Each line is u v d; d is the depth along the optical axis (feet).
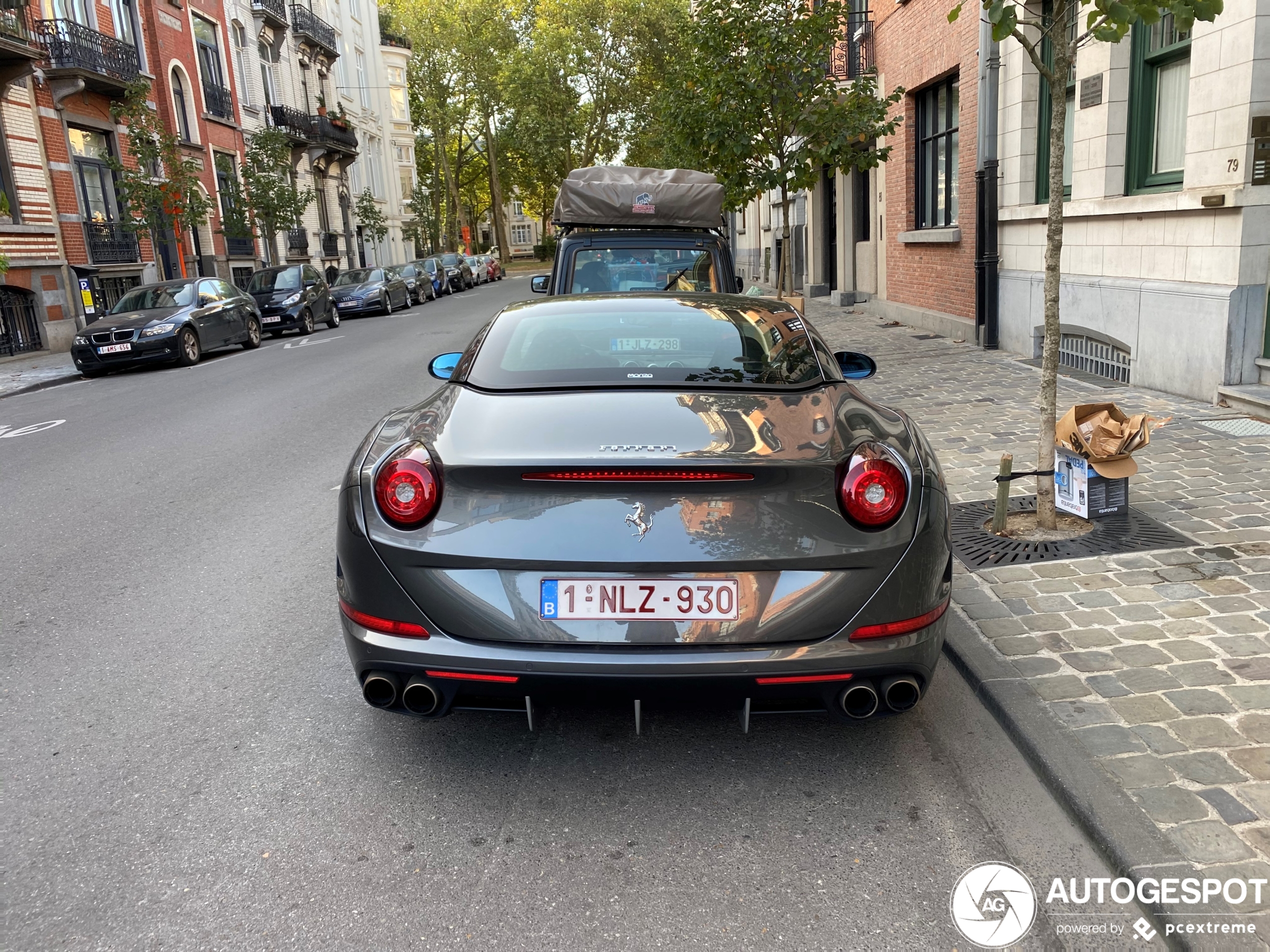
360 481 9.41
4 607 15.46
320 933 7.67
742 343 11.67
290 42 129.49
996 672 11.33
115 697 12.04
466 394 10.78
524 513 8.75
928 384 30.50
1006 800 9.25
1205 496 17.17
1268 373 23.16
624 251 27.22
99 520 20.70
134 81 78.79
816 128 37.81
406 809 9.43
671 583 8.63
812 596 8.68
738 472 8.51
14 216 66.08
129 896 8.18
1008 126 34.94
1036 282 33.68
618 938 7.53
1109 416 16.55
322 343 64.39
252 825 9.21
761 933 7.55
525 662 8.66
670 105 40.01
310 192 103.19
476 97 219.20
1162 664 11.27
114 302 76.28
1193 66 23.75
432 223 206.69
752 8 37.35
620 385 10.59
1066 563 14.64
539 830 9.04
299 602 15.16
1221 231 23.43
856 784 9.66
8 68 65.51
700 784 9.77
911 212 50.37
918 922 7.63
